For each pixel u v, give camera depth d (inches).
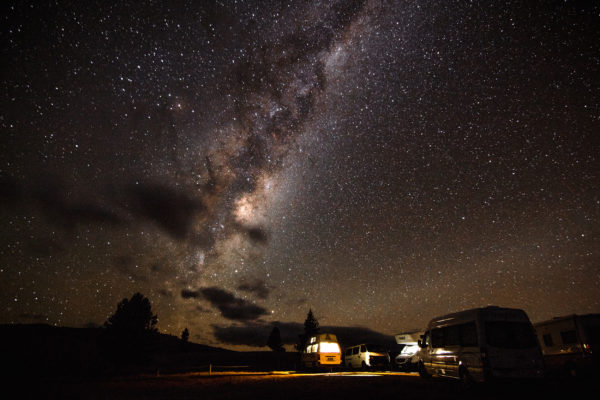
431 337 546.6
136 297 1401.3
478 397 364.2
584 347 501.0
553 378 533.6
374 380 557.6
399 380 547.5
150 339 1350.9
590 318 515.8
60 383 658.2
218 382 633.0
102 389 529.7
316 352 919.7
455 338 476.1
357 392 411.8
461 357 449.4
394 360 978.1
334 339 939.3
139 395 446.9
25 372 956.0
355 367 947.3
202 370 1277.1
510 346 419.5
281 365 1572.3
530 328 436.5
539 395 375.6
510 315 443.5
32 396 444.8
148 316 1396.4
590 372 491.5
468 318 456.8
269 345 3019.2
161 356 2241.6
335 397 378.0
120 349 1278.3
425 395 379.6
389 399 355.3
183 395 439.8
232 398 397.4
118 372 1144.8
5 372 919.7
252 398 390.9
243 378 724.7
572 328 523.5
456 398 357.1
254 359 2069.4
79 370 1114.1
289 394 417.4
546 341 569.9
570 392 388.5
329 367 895.1
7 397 441.1
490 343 418.3
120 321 1326.3
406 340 924.6
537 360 415.8
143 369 1263.5
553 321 559.2
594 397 351.3
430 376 556.4
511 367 407.2
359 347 943.0
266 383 572.4
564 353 532.1
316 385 508.4
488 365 405.7
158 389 523.2
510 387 442.3
